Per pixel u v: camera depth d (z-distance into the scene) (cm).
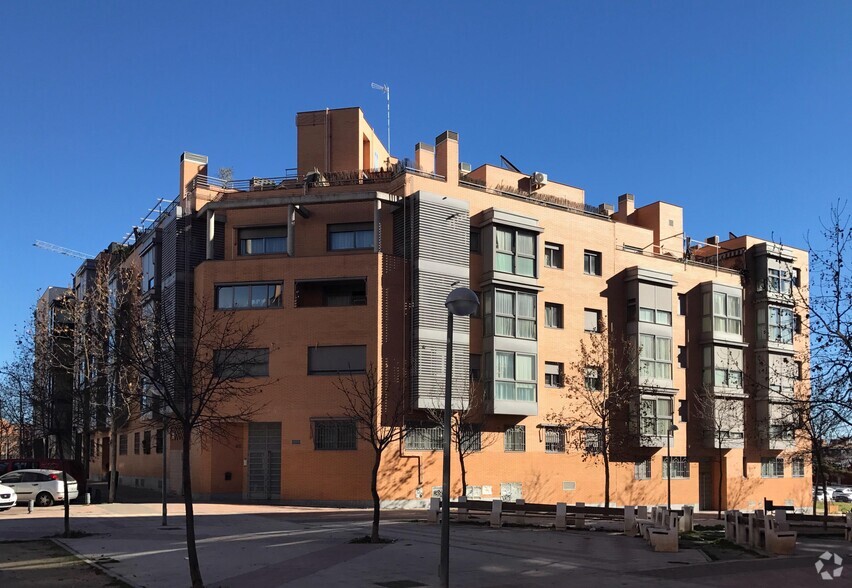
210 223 3641
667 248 4803
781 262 4912
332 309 3397
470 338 3594
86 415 2958
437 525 2398
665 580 1316
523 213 3894
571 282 3997
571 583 1279
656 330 4203
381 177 3756
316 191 3738
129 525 2275
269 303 3481
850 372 1806
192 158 3988
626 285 4234
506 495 3575
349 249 3612
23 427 4350
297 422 3338
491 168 4125
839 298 1864
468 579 1313
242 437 3503
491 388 3541
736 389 4522
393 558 1559
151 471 4412
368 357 3328
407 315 3438
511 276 3681
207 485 3428
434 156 3866
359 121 4103
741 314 4672
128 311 2419
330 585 1234
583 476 3859
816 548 1850
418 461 3356
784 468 4788
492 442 3578
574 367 3788
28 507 2884
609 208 4606
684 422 4378
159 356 1772
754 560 1583
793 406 2312
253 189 3809
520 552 1692
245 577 1309
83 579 1284
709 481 4503
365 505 3222
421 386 3322
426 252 3438
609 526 2342
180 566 1433
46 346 3438
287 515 2733
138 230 4881
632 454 4025
